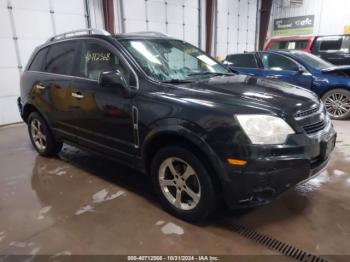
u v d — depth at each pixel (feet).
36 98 11.15
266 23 43.34
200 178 6.59
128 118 7.73
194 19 32.22
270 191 6.06
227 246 6.37
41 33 19.92
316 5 40.98
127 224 7.25
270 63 18.97
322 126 7.02
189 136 6.40
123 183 9.57
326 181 9.41
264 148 5.80
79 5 21.79
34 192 9.09
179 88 7.23
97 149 9.23
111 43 8.48
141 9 26.32
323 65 18.26
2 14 17.93
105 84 7.58
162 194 7.63
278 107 6.29
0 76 18.47
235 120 5.97
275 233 6.78
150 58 8.42
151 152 7.75
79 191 9.07
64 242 6.61
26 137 15.74
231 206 6.44
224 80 8.27
